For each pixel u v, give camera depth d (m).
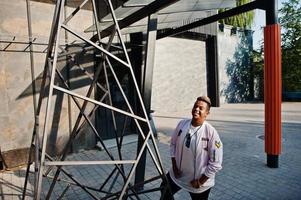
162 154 7.21
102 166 6.40
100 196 4.77
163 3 3.79
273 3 5.41
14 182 5.50
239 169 5.94
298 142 8.47
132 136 9.16
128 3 4.30
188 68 17.55
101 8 7.94
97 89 8.30
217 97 19.09
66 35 7.16
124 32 7.24
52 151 7.10
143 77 4.67
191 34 17.47
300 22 23.47
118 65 9.16
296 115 14.51
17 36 6.35
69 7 7.24
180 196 4.67
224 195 4.68
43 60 6.80
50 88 2.34
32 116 6.69
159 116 14.52
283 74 24.36
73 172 5.99
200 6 5.64
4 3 6.17
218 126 11.45
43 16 6.75
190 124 3.04
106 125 8.74
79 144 7.70
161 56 15.82
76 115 7.54
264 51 5.68
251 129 10.75
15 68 6.39
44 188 5.11
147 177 5.58
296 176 5.50
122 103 9.34
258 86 26.41
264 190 4.86
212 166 2.82
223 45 21.88
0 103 6.20
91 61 7.75
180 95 17.00
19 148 6.51
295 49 23.50
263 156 6.92
